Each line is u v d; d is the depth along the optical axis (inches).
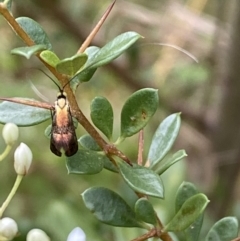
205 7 12.6
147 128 11.9
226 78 10.0
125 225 5.3
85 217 9.7
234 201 10.1
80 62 4.7
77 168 5.0
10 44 11.9
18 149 5.0
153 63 11.4
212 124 10.6
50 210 9.6
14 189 5.0
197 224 5.6
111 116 5.2
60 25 10.8
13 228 4.9
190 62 11.2
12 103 5.2
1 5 4.7
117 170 5.1
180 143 11.6
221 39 10.3
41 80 11.5
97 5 11.9
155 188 4.9
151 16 10.9
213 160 10.3
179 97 11.9
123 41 4.8
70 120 4.9
